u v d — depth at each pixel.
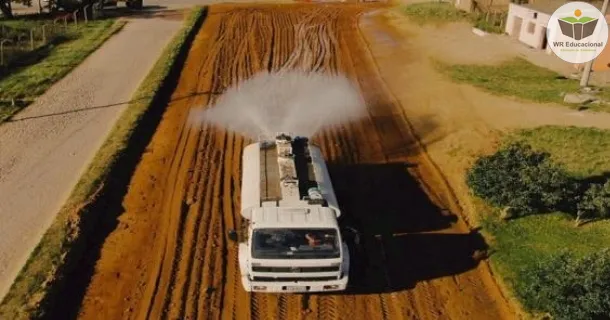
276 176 12.59
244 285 11.09
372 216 14.74
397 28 35.09
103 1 40.06
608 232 14.02
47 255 12.42
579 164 17.36
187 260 12.71
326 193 12.38
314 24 36.19
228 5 43.31
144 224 14.05
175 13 40.16
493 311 11.49
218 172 16.73
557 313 10.67
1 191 15.34
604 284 10.44
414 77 25.86
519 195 14.22
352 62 28.22
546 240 13.63
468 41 31.95
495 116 21.16
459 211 15.03
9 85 23.41
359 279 12.33
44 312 10.90
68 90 23.27
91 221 13.95
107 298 11.54
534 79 25.67
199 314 11.16
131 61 27.53
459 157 18.02
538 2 33.19
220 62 27.84
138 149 18.27
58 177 16.17
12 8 43.00
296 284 10.91
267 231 10.78
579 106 22.02
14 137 18.70
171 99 22.88
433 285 12.23
